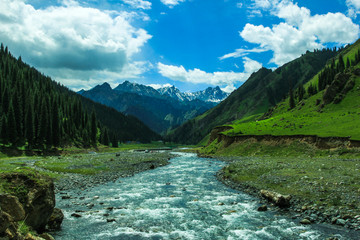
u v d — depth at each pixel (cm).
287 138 7606
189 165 6950
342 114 8950
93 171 5203
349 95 10512
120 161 7225
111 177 4684
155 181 4322
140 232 1973
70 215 2362
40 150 10156
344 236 1788
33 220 1664
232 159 7800
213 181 4300
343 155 5453
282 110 17200
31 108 10512
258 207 2566
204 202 2878
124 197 3142
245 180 3919
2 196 1327
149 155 10731
